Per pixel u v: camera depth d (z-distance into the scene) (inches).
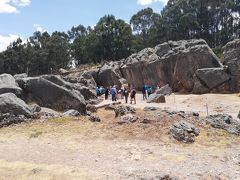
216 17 4913.9
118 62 2928.2
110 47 4884.4
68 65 5551.2
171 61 2316.7
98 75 2760.8
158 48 2522.1
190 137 888.3
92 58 5049.2
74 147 850.8
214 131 949.2
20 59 5236.2
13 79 1328.7
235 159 770.8
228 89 2054.6
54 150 833.5
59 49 5364.2
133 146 846.5
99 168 707.4
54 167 708.0
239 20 4832.7
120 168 705.0
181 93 2210.9
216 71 2069.4
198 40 2372.0
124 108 1135.6
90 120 1080.8
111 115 1186.6
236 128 990.4
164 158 766.5
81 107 1254.3
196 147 846.5
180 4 4928.6
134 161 749.3
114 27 4891.7
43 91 1273.4
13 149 846.5
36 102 1269.7
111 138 916.0
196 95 1931.6
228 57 2114.9
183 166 719.1
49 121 1076.5
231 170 705.6
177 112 1085.8
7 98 1121.4
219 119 1020.5
